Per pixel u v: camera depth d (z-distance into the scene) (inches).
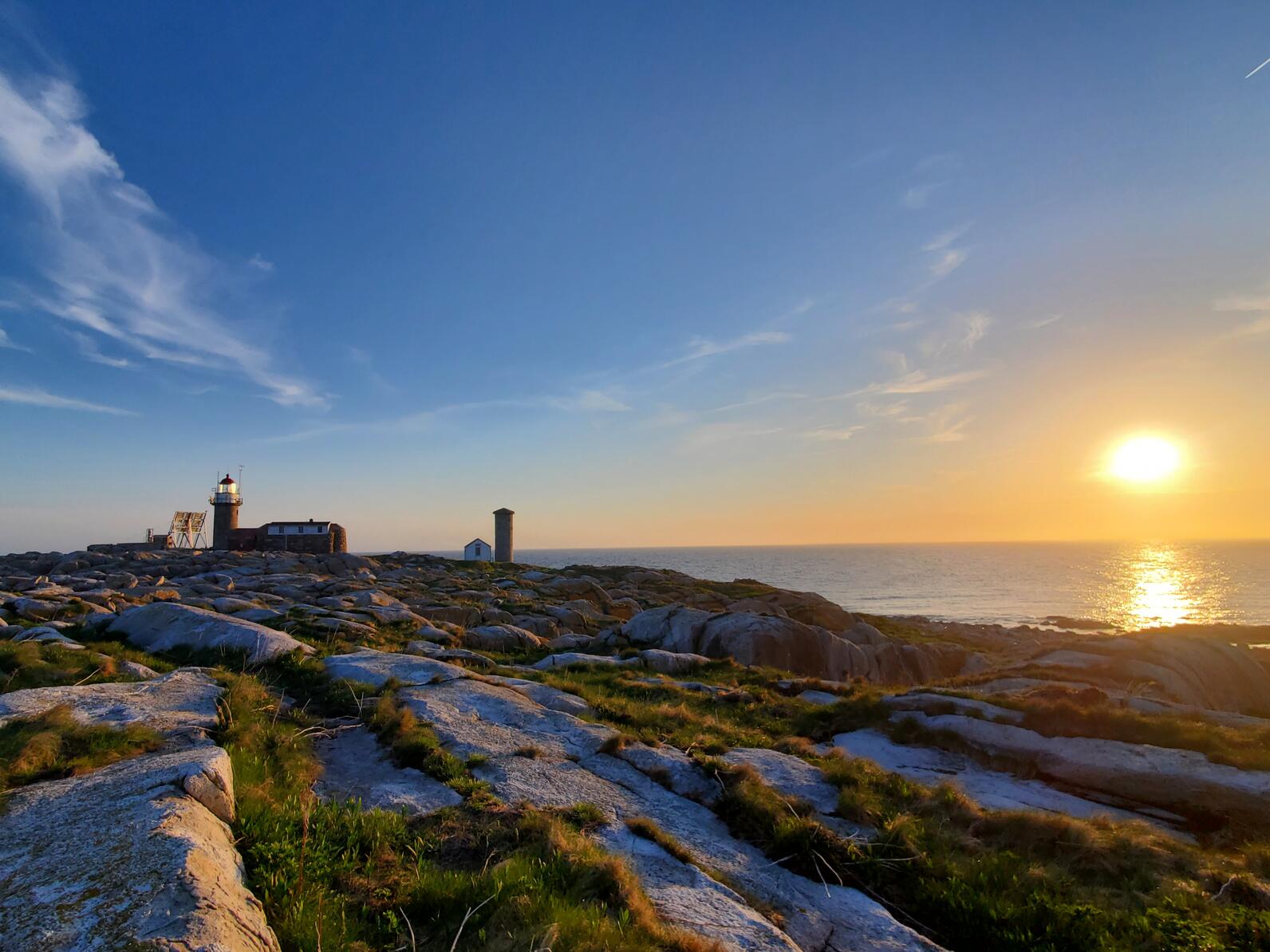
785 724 626.8
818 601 1870.1
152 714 431.5
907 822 370.9
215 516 2699.3
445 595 1549.0
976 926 291.6
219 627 708.0
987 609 4168.3
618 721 563.8
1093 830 368.5
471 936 229.5
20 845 237.6
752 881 314.0
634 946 222.1
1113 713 526.3
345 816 308.3
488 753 435.5
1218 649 1053.2
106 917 187.8
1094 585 6323.8
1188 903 305.1
